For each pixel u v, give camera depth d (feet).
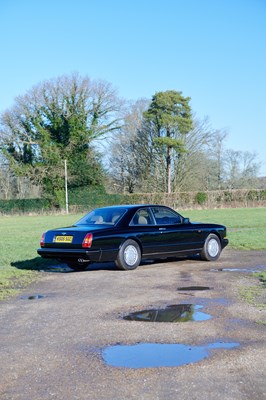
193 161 194.39
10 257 47.91
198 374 15.80
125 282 33.91
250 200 181.68
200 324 21.89
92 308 25.88
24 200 179.01
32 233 81.61
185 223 43.65
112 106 182.70
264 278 33.78
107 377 15.76
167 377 15.62
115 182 204.23
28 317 24.16
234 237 63.52
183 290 30.53
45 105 176.65
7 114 174.50
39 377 15.96
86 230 37.91
